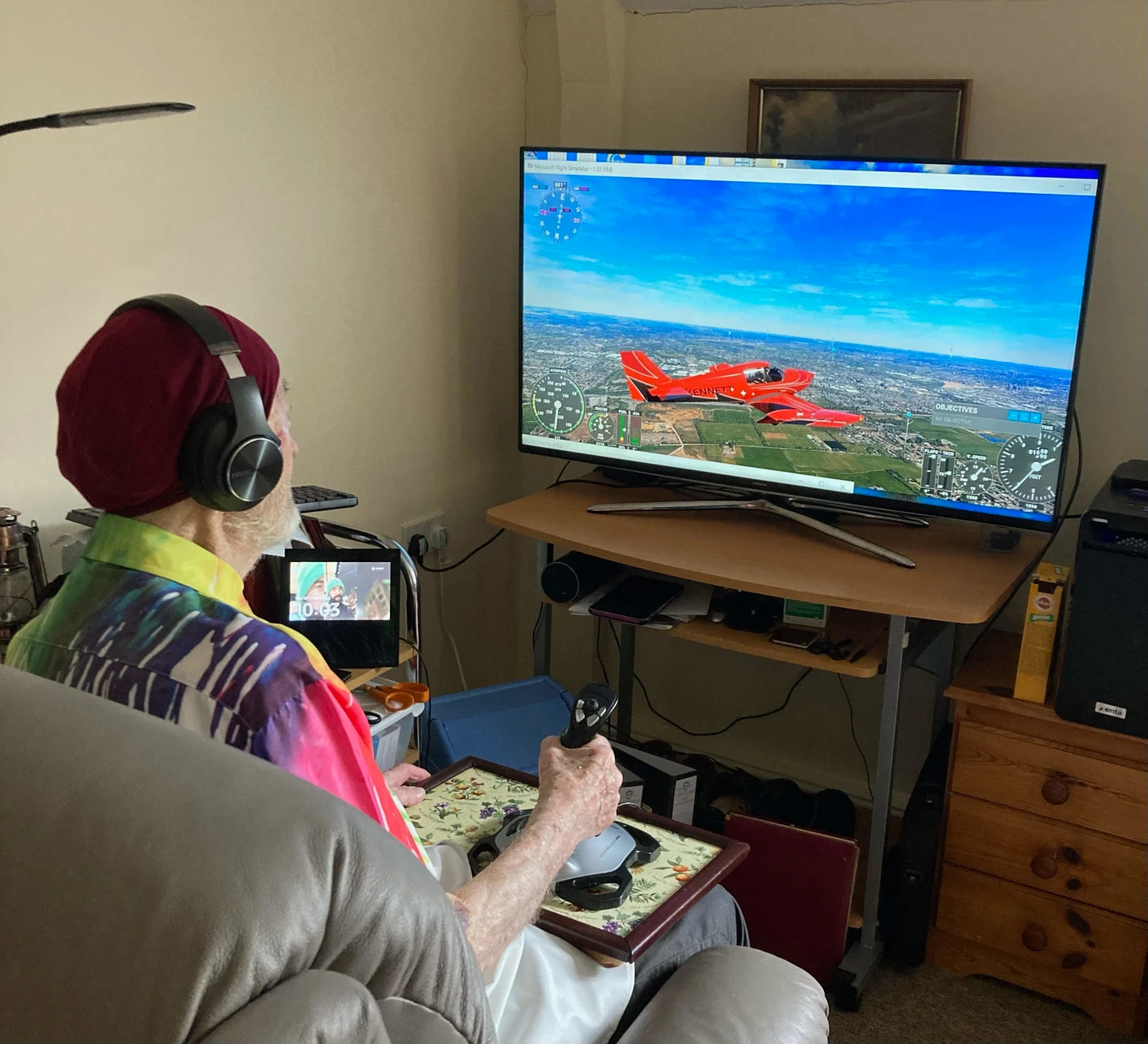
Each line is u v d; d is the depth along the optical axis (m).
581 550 2.14
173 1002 0.53
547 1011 1.12
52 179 1.74
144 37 1.83
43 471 1.82
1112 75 2.07
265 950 0.55
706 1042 1.05
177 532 0.96
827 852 2.00
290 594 1.85
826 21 2.32
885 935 2.15
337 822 0.60
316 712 0.89
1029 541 2.20
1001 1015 2.00
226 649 0.88
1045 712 1.88
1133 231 2.11
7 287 1.72
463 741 2.12
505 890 1.08
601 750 1.27
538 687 2.33
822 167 2.03
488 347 2.75
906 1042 1.93
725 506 2.26
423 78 2.41
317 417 2.30
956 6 2.18
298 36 2.10
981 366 1.98
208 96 1.96
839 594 1.87
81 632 0.92
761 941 2.10
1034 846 1.97
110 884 0.56
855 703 2.61
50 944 0.57
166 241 1.93
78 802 0.60
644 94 2.58
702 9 2.45
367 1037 0.57
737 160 2.10
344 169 2.25
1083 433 2.23
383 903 0.61
